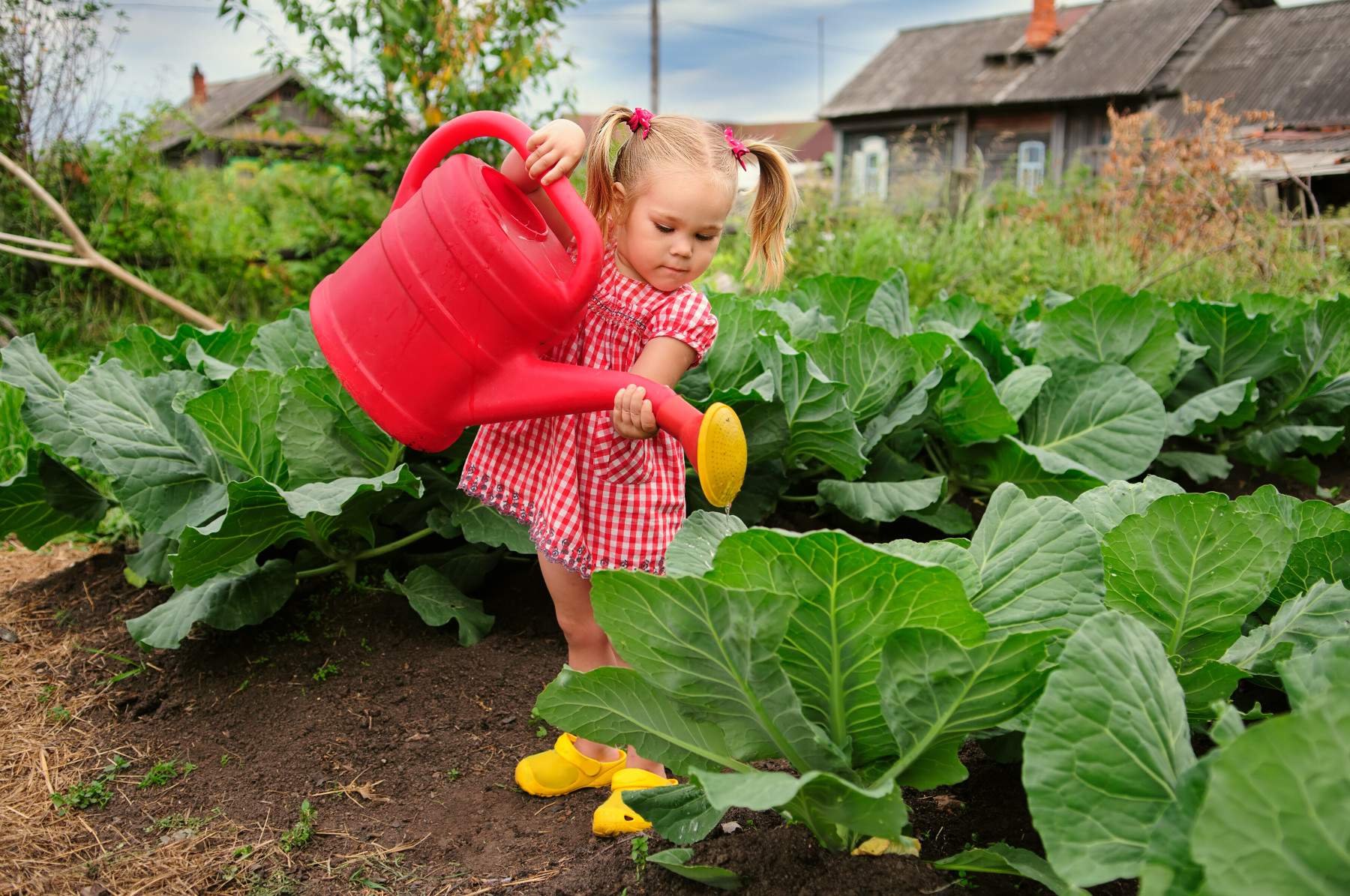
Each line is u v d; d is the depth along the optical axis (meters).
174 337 3.69
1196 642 1.85
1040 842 1.84
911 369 3.38
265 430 2.87
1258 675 1.92
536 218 2.15
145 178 9.16
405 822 2.30
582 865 1.98
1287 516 2.11
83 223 8.79
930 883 1.62
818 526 3.56
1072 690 1.36
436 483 3.07
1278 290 7.45
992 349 3.89
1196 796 1.25
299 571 3.10
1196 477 4.12
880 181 14.20
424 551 3.31
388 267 1.98
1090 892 1.67
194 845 2.20
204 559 2.65
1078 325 4.01
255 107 9.10
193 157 14.65
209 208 9.77
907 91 27.45
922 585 1.45
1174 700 1.44
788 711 1.57
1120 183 10.19
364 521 2.97
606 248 2.29
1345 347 4.71
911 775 1.68
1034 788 1.32
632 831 2.12
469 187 1.94
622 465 2.22
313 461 2.85
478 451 2.33
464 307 1.94
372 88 8.64
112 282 8.71
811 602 1.52
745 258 9.11
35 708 2.79
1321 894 1.11
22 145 8.66
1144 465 3.37
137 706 2.77
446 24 8.24
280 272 9.00
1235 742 1.13
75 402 2.81
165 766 2.48
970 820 1.93
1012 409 3.45
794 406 3.07
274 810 2.33
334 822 2.29
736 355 3.21
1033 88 24.77
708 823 1.77
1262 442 4.42
